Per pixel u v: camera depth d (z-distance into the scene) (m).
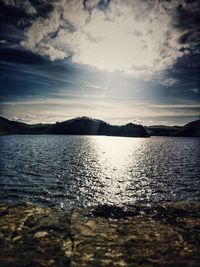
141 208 7.93
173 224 6.66
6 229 6.05
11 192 38.69
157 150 150.62
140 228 6.37
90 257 4.87
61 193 39.56
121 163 84.50
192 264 4.62
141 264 4.63
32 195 37.59
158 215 7.35
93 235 5.88
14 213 7.12
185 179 52.44
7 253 4.95
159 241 5.63
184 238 5.79
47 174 56.47
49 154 108.94
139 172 63.41
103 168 70.88
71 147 163.25
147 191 42.12
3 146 155.75
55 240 5.59
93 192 41.09
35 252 5.03
